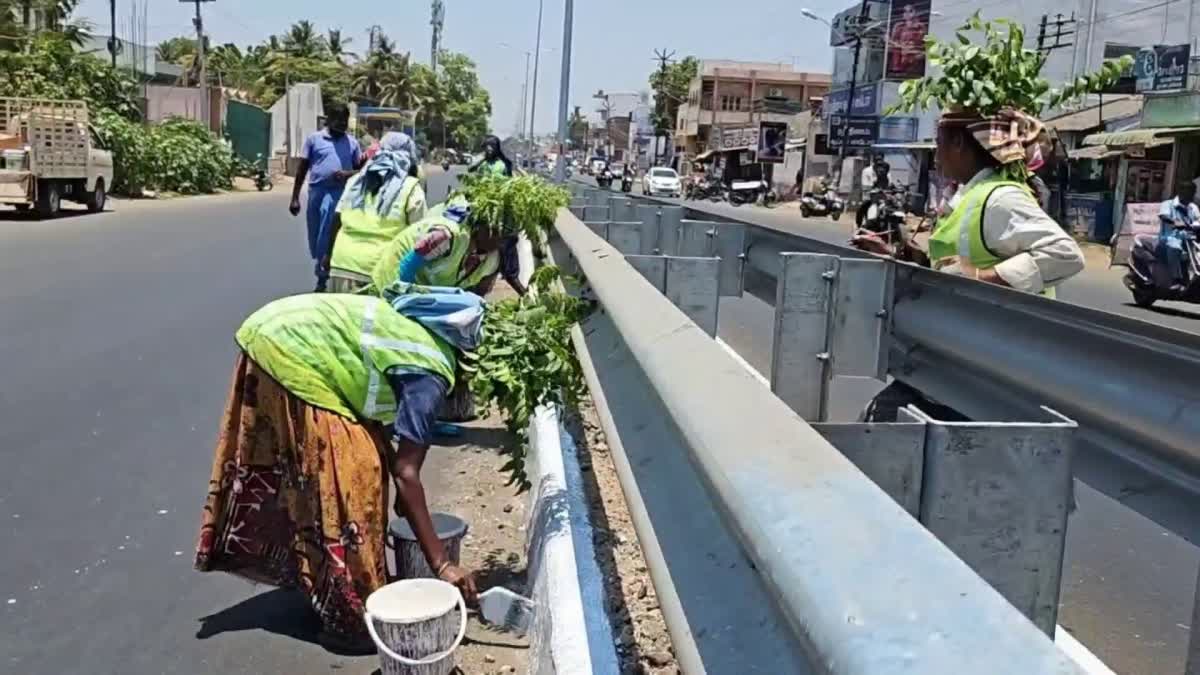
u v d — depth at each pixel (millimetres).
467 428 6184
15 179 20062
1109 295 16344
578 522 3668
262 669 3330
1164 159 26672
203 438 5820
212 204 29719
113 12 48469
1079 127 30359
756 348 8844
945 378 3730
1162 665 3391
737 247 6328
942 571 1044
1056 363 2869
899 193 27828
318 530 3436
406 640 3006
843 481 1343
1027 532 1996
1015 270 3488
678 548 2021
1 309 9742
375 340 3436
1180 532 2381
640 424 2854
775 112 74750
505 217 4820
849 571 1069
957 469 1971
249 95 76625
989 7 36875
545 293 4141
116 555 4188
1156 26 31391
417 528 3518
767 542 1232
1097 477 2732
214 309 10219
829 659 967
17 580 3922
